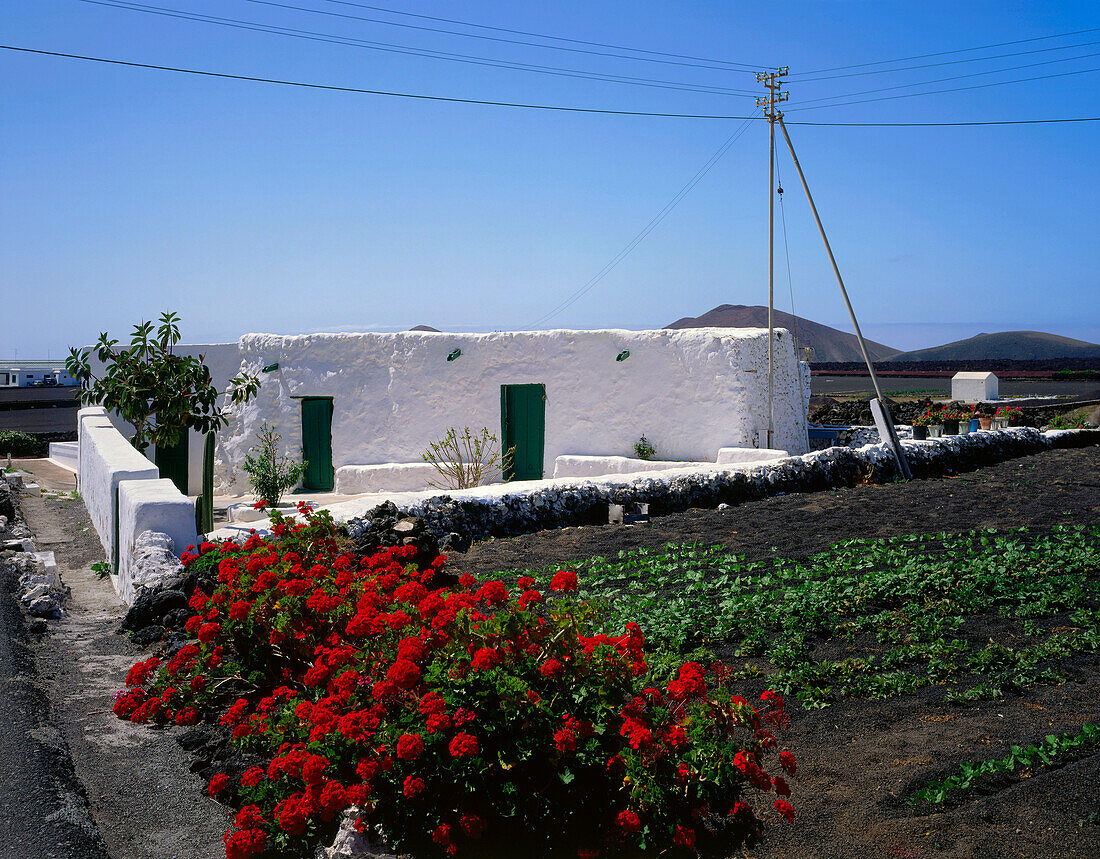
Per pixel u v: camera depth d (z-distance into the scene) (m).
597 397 18.23
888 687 5.83
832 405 32.69
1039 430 22.67
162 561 8.42
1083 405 34.75
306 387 20.02
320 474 20.06
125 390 14.53
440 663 4.01
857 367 109.81
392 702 4.03
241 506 14.76
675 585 8.61
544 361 18.69
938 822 4.05
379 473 18.27
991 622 7.04
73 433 31.19
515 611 4.13
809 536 10.94
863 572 8.69
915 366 108.00
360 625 4.37
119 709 5.12
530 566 9.86
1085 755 4.57
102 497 12.12
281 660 5.58
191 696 5.48
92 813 4.53
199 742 5.25
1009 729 5.06
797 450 18.94
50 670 6.70
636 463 16.56
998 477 16.34
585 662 3.99
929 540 10.34
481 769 3.67
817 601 7.38
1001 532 10.59
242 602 5.38
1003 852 3.75
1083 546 9.30
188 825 4.43
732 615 7.21
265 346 20.48
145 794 4.75
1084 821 3.92
